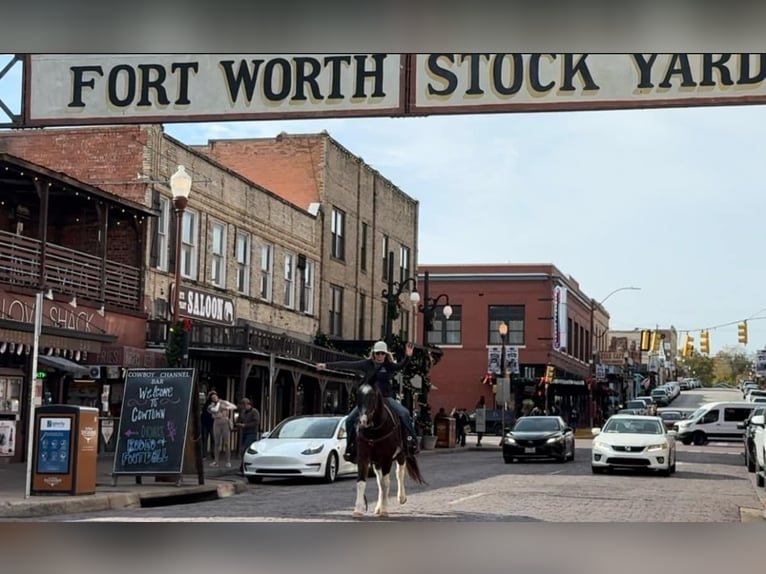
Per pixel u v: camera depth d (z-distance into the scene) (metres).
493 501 18.30
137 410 20.00
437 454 39.88
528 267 68.62
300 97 11.06
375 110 10.98
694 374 175.50
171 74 11.30
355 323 46.38
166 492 18.61
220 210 34.06
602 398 83.06
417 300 39.38
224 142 44.19
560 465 31.86
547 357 67.81
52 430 17.17
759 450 23.03
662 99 10.62
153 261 30.16
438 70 10.92
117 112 11.34
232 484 20.73
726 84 10.52
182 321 22.61
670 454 27.23
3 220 27.61
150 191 30.02
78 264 26.69
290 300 39.81
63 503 16.12
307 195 43.00
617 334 152.00
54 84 11.46
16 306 23.66
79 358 25.66
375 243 48.78
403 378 41.47
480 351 68.88
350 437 15.46
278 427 24.62
